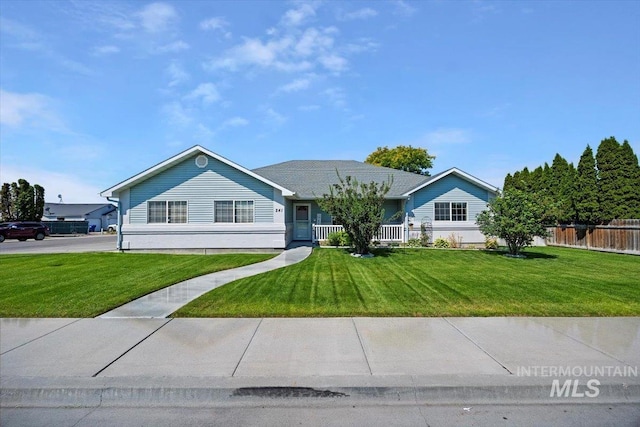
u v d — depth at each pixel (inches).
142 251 728.3
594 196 810.8
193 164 737.0
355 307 296.4
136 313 282.8
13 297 327.9
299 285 379.6
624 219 746.8
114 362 193.8
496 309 290.4
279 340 225.1
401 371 181.9
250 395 166.1
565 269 488.1
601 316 274.1
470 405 162.1
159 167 713.0
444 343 219.3
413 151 1902.1
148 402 165.9
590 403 162.9
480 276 431.2
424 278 418.0
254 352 206.5
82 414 155.9
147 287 368.5
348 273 451.8
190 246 728.3
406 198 825.5
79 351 208.7
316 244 826.2
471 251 703.7
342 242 780.6
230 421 149.3
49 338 229.5
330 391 166.6
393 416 152.4
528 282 394.0
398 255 636.7
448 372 180.5
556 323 257.4
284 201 742.5
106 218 2723.9
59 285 380.2
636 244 687.7
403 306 299.1
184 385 168.2
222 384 169.0
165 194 733.9
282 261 566.6
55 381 171.6
